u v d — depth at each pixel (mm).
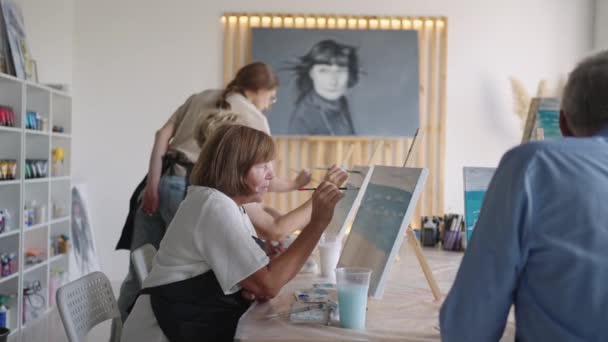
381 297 1594
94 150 5055
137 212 2723
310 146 5055
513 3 5121
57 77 4797
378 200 1751
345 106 4977
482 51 5121
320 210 1520
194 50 5059
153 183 2658
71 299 1548
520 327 1016
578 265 933
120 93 5051
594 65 1017
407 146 5051
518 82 4949
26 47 4027
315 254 2365
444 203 5102
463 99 5121
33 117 3859
